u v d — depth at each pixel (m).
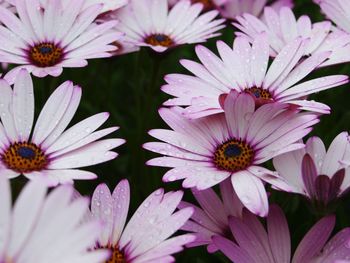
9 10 0.40
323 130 0.43
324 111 0.33
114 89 0.48
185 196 0.39
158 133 0.34
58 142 0.34
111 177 0.41
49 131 0.34
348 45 0.39
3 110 0.35
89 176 0.32
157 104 0.44
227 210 0.34
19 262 0.26
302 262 0.32
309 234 0.32
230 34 0.47
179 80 0.36
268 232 0.32
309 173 0.33
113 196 0.32
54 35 0.39
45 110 0.35
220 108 0.34
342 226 0.38
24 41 0.38
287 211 0.37
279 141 0.33
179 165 0.33
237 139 0.34
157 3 0.43
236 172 0.33
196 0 0.46
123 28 0.42
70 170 0.33
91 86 0.45
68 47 0.38
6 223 0.26
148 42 0.42
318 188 0.33
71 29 0.39
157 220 0.31
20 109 0.35
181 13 0.43
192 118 0.33
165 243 0.30
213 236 0.31
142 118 0.41
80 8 0.39
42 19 0.39
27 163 0.33
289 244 0.32
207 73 0.36
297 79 0.36
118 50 0.42
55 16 0.39
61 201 0.26
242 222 0.32
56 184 0.31
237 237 0.32
